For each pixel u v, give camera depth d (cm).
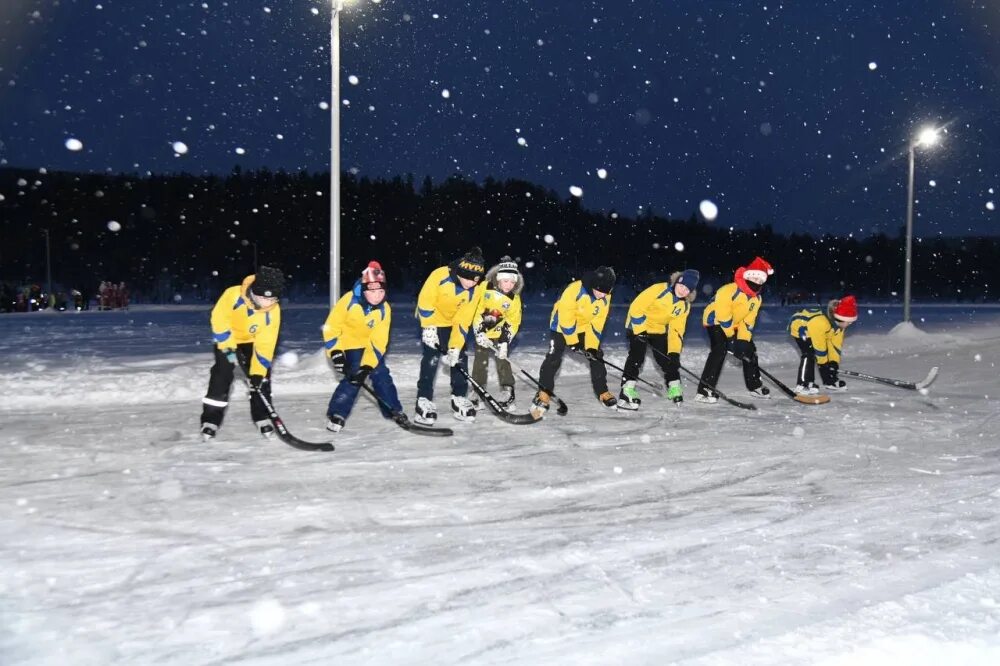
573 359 1295
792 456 641
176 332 2091
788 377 1198
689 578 368
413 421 759
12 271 5528
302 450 648
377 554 404
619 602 340
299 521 461
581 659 286
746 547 413
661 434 729
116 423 768
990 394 1005
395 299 5859
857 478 571
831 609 329
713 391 888
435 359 748
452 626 317
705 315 939
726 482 559
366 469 587
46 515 470
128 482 545
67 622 322
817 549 409
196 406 875
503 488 539
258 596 348
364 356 704
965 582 353
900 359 1520
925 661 278
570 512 484
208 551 408
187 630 314
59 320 2712
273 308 654
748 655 284
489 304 818
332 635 309
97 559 396
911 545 415
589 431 739
